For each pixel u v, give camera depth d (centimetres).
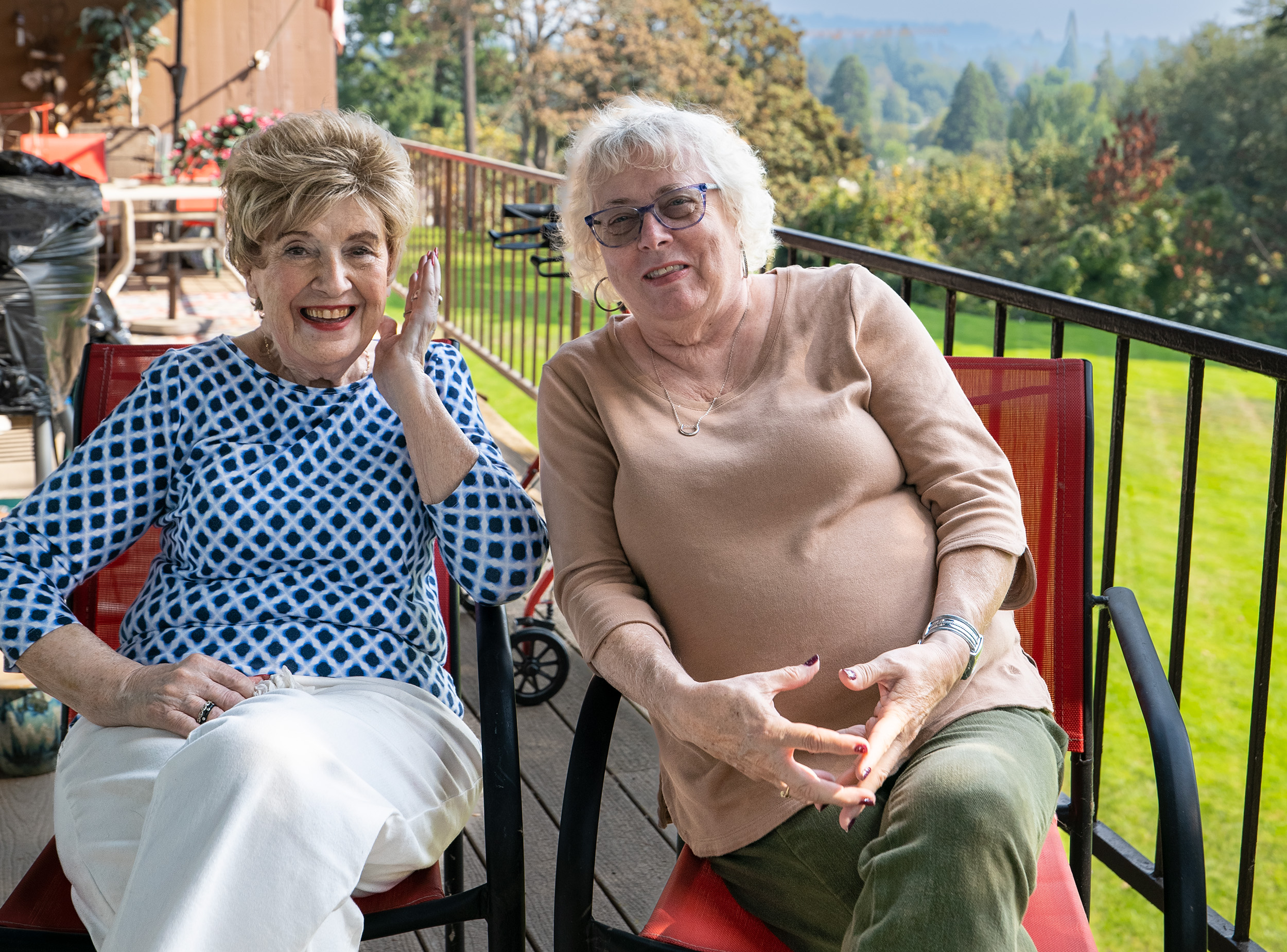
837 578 150
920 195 1864
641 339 171
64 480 163
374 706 154
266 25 998
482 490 167
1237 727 425
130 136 767
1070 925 139
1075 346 1210
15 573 158
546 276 262
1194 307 1664
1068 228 1752
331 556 166
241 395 170
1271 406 1005
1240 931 187
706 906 148
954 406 164
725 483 156
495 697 152
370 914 141
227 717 140
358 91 3716
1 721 233
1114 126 2191
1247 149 1966
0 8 927
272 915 126
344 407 171
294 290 163
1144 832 347
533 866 216
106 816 142
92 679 152
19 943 137
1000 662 156
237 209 162
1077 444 178
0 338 285
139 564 185
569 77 3131
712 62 3209
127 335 355
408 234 172
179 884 124
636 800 237
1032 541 178
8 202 287
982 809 124
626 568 162
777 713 133
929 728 146
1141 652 153
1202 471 821
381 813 136
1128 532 685
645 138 163
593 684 154
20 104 944
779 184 3047
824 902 142
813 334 167
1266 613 176
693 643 155
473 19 3247
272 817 129
